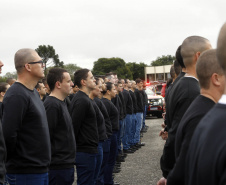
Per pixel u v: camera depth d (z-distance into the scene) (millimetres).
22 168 3525
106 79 9859
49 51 47688
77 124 4941
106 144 6426
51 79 4379
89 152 4996
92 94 5730
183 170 2260
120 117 9477
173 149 3201
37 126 3596
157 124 18125
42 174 3590
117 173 7992
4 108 3473
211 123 1517
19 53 3666
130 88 11992
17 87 3545
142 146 11898
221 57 1521
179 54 3666
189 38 3338
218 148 1419
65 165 4293
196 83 3148
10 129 3395
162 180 3090
